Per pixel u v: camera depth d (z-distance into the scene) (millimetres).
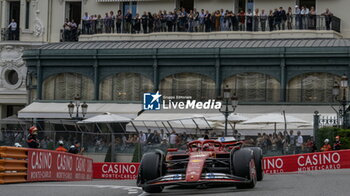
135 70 55250
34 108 54656
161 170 18938
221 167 20250
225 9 59875
